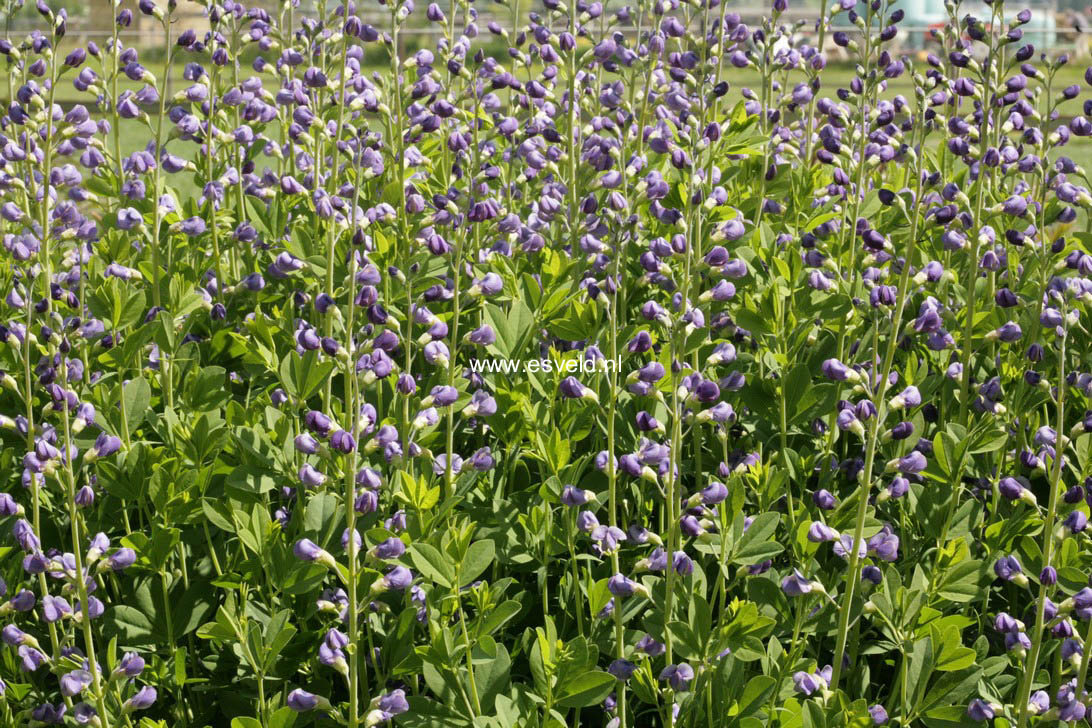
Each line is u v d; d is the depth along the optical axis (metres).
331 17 2.20
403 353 1.99
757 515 1.70
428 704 1.63
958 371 1.89
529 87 2.08
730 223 1.76
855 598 1.70
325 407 1.78
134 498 1.75
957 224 1.99
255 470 1.73
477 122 2.13
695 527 1.62
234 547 1.82
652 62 2.07
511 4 2.32
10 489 1.85
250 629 1.63
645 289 2.06
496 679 1.65
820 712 1.58
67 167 1.85
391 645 1.68
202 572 1.80
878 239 1.78
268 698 1.72
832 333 1.98
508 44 2.30
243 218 2.17
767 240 2.05
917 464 1.63
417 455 1.73
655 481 1.65
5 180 1.87
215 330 2.04
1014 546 1.77
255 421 1.83
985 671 1.69
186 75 2.07
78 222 1.84
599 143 1.97
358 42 2.29
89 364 1.94
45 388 1.71
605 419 1.85
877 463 1.86
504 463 1.85
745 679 1.72
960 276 2.16
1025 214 1.86
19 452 1.87
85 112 1.82
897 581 1.68
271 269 2.04
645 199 1.74
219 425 1.82
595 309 1.84
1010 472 1.91
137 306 1.89
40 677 1.77
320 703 1.59
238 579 1.70
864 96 2.01
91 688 1.62
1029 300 2.01
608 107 2.05
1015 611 1.81
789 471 1.79
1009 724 1.63
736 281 1.97
